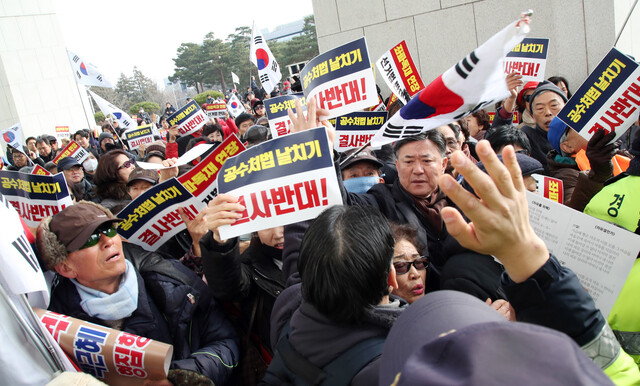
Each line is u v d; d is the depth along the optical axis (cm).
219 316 217
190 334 206
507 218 89
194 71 7131
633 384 101
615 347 102
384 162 377
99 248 181
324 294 121
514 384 45
